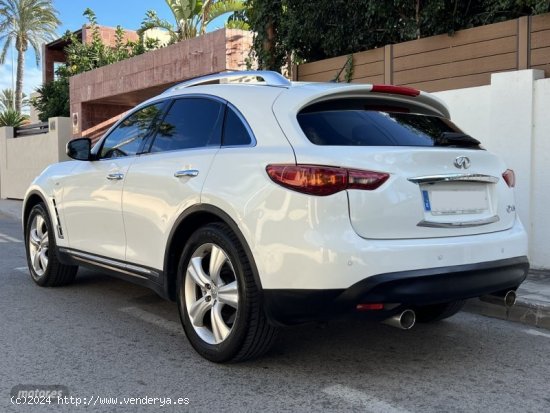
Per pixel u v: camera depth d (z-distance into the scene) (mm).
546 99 6570
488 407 3367
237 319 3682
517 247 3992
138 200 4562
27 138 19422
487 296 4105
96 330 4777
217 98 4277
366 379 3764
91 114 17547
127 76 15203
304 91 3875
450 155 3750
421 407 3348
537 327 5062
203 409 3312
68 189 5602
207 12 18703
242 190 3656
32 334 4668
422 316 5004
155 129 4766
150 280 4508
